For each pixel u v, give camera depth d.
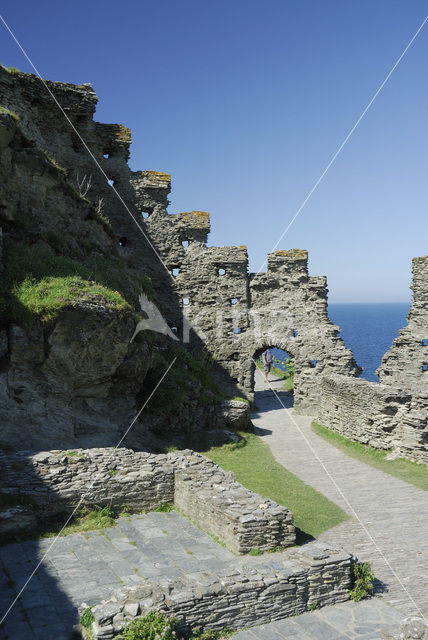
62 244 22.97
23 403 17.59
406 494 18.55
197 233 37.41
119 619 8.89
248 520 12.62
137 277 28.11
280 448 25.48
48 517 14.10
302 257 36.72
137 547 12.95
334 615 10.52
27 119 30.86
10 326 17.56
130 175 36.44
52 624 9.49
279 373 56.41
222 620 9.73
